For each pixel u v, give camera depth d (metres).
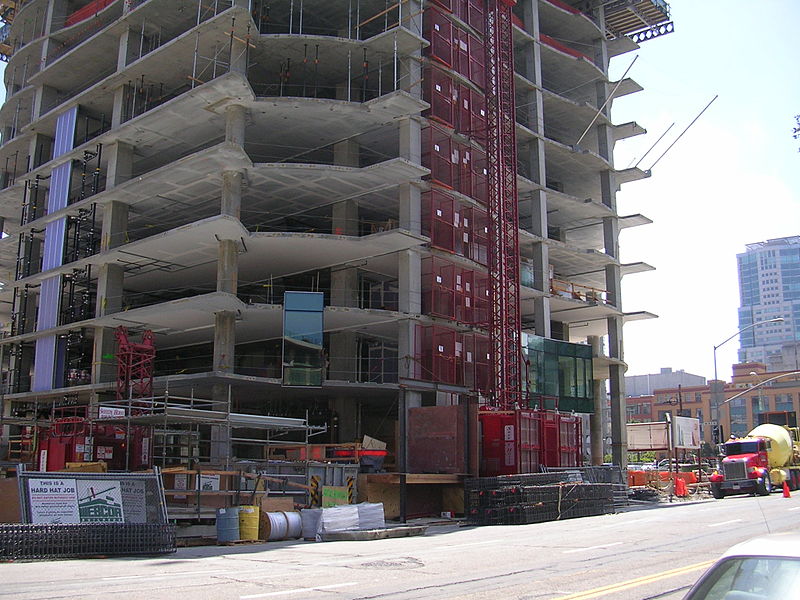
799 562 5.18
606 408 105.44
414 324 41.50
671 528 22.31
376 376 48.16
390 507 31.55
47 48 54.28
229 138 39.94
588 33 63.06
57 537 16.36
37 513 17.19
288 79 45.66
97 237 50.97
